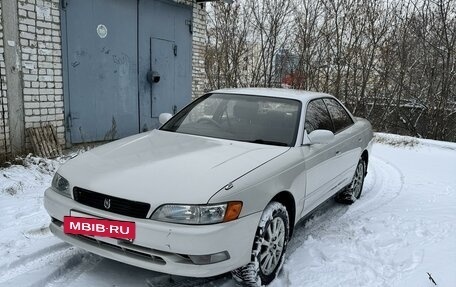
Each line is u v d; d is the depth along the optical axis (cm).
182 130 407
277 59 1623
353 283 308
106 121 713
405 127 1563
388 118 1581
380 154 897
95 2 663
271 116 394
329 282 309
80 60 654
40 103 602
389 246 377
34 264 317
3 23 542
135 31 744
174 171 288
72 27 634
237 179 279
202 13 908
